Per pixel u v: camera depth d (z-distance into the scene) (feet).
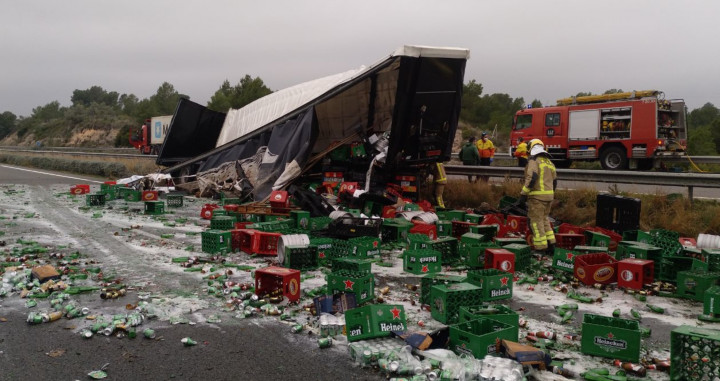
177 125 66.44
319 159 54.34
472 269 27.94
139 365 15.48
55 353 16.28
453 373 14.10
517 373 13.85
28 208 51.65
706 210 38.22
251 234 30.25
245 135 57.57
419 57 43.06
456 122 49.44
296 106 56.24
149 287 23.73
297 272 21.63
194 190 63.98
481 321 16.72
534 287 24.73
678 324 19.52
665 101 75.10
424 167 50.85
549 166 30.96
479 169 57.36
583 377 14.74
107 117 335.06
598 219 38.32
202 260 28.99
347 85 47.21
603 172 46.39
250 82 207.82
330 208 43.88
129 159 119.85
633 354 15.60
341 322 18.03
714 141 157.58
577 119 80.43
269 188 51.06
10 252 30.60
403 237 34.81
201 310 20.58
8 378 14.56
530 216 31.32
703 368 14.12
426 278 21.13
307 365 15.55
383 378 14.67
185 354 16.31
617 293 23.73
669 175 42.06
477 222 38.86
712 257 24.02
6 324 18.79
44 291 22.30
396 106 44.86
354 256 29.43
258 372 15.06
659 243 29.14
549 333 17.62
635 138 74.13
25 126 400.67
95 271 26.27
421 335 16.25
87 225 41.55
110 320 19.04
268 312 20.08
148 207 48.37
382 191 47.50
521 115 87.25
